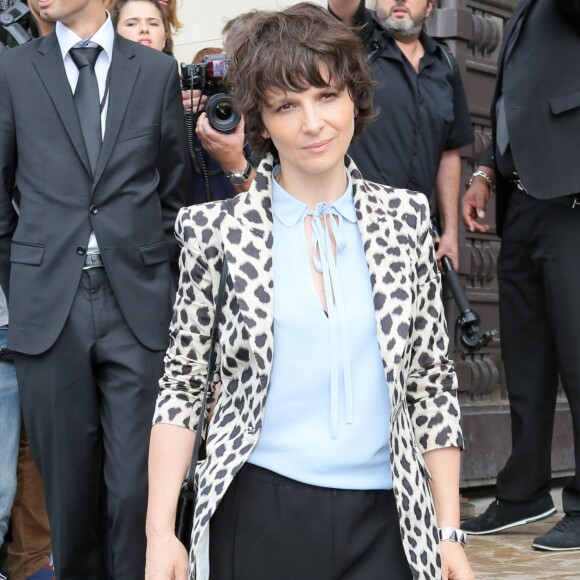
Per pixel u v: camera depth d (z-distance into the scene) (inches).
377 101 231.6
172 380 107.7
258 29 102.3
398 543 99.8
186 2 289.7
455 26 283.4
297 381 99.3
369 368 100.2
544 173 225.0
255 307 99.0
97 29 179.0
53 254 171.9
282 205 104.2
